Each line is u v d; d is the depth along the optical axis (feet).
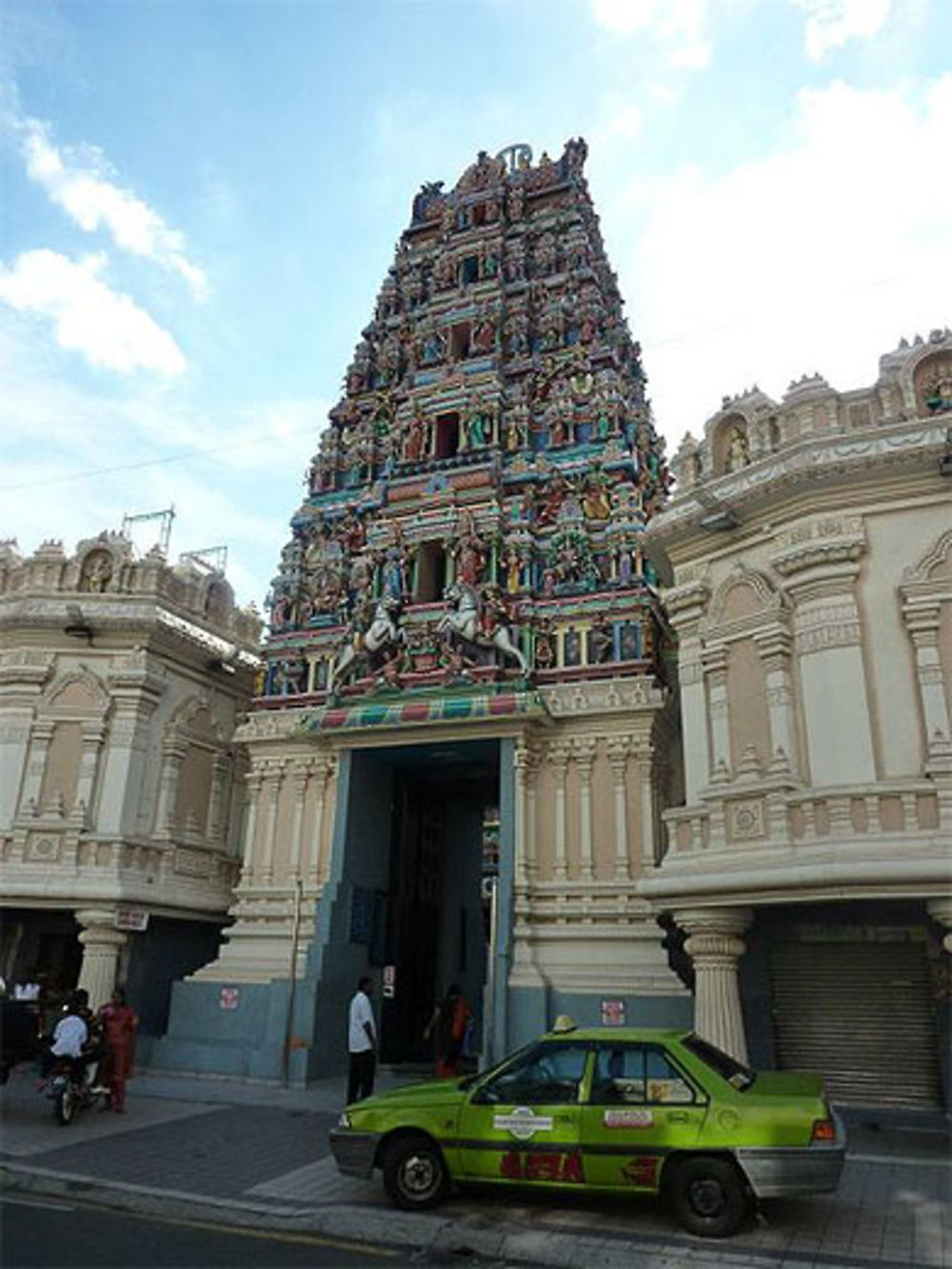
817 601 51.16
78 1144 41.88
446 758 75.15
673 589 58.95
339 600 83.87
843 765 47.73
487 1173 30.45
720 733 53.93
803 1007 50.26
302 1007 64.23
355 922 70.13
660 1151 28.86
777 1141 27.94
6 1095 54.70
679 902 50.49
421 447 86.69
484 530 77.66
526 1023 59.57
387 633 76.13
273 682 82.69
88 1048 49.26
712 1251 27.02
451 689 71.15
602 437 81.20
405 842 79.61
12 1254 26.71
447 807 90.48
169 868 75.87
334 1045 65.41
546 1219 29.94
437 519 80.12
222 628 86.94
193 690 83.05
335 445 93.86
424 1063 74.54
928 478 50.06
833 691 49.08
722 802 51.37
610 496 78.13
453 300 95.40
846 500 51.78
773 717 51.16
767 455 55.47
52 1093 46.37
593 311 89.40
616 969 60.90
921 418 51.57
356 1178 33.88
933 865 41.78
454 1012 62.13
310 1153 40.70
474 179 105.19
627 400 86.58
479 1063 65.46
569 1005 59.82
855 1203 31.99
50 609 77.05
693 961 51.60
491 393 85.15
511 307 92.94
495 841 127.24
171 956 77.10
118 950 70.85
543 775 68.49
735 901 48.11
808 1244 27.68
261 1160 39.09
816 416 54.29
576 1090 30.68
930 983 47.65
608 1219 30.07
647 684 67.10
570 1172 29.58
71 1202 33.37
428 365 92.38
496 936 62.54
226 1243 28.50
